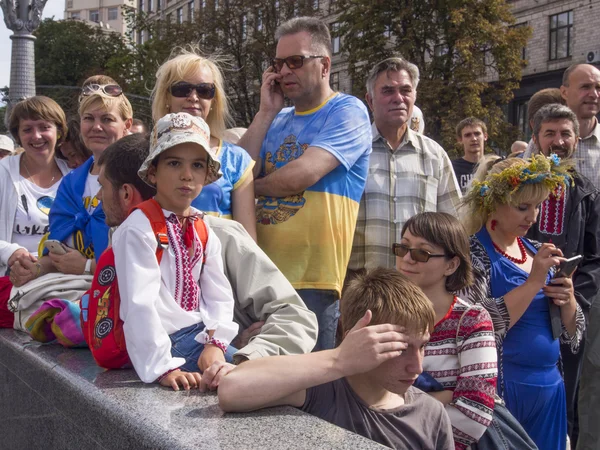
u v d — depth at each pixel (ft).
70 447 7.68
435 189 14.79
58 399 8.00
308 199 11.64
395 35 89.71
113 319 7.98
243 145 12.35
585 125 17.20
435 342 8.93
